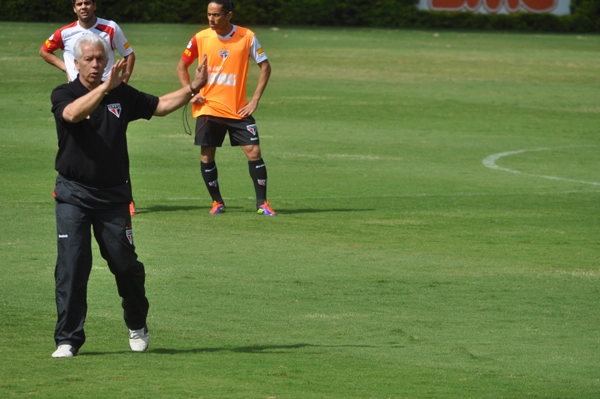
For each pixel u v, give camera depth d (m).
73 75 30.31
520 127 61.78
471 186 40.91
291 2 182.00
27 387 14.79
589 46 145.88
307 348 18.19
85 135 16.20
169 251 27.22
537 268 26.25
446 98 75.75
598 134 59.75
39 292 22.23
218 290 22.98
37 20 159.12
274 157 47.53
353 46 128.25
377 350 18.22
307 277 24.52
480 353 18.22
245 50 32.97
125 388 14.84
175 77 81.62
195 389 14.90
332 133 56.53
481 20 189.88
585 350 18.62
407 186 40.41
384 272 25.30
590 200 38.09
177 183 39.84
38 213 32.06
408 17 187.00
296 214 33.66
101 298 21.97
